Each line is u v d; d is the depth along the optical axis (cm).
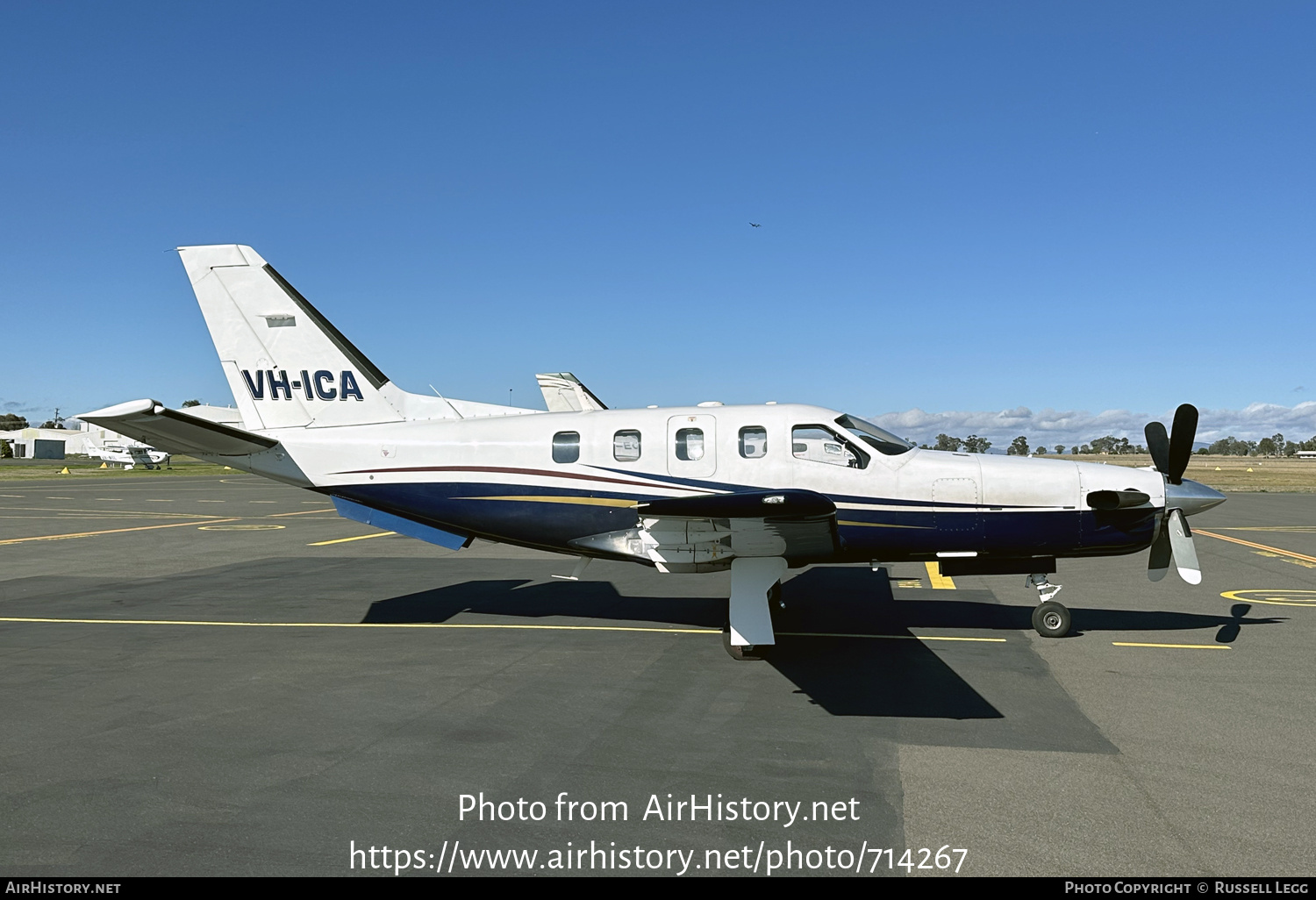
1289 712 556
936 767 459
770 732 521
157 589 1107
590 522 830
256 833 379
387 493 879
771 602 884
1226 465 10275
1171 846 364
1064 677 649
